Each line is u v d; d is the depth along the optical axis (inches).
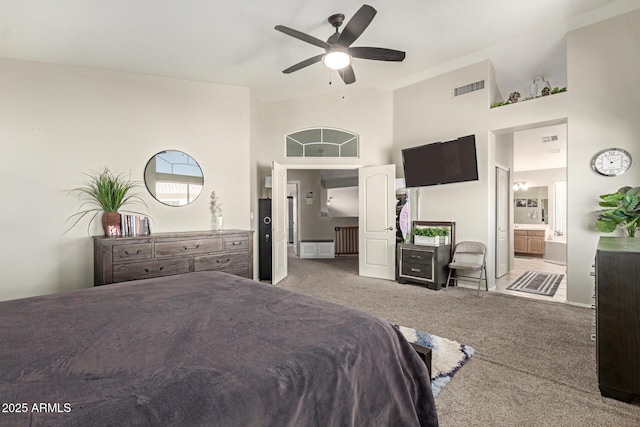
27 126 125.3
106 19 107.3
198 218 160.1
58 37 114.9
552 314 129.4
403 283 188.1
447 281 177.5
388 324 53.4
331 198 366.9
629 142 127.6
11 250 122.1
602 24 132.3
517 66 170.9
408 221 195.9
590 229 136.1
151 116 149.7
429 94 191.0
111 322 48.3
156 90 151.3
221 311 53.7
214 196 163.6
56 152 129.8
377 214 204.1
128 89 144.9
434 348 96.8
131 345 40.2
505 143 215.2
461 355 92.1
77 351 38.3
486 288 168.7
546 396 72.1
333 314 52.5
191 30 117.6
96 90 138.1
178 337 42.8
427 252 175.0
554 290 172.9
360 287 178.4
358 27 100.3
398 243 194.5
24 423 24.9
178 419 26.9
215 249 141.2
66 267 130.9
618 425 62.5
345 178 340.5
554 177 321.1
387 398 45.2
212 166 164.7
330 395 36.5
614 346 70.6
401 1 111.1
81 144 134.3
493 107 165.9
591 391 74.1
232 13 109.3
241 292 65.6
